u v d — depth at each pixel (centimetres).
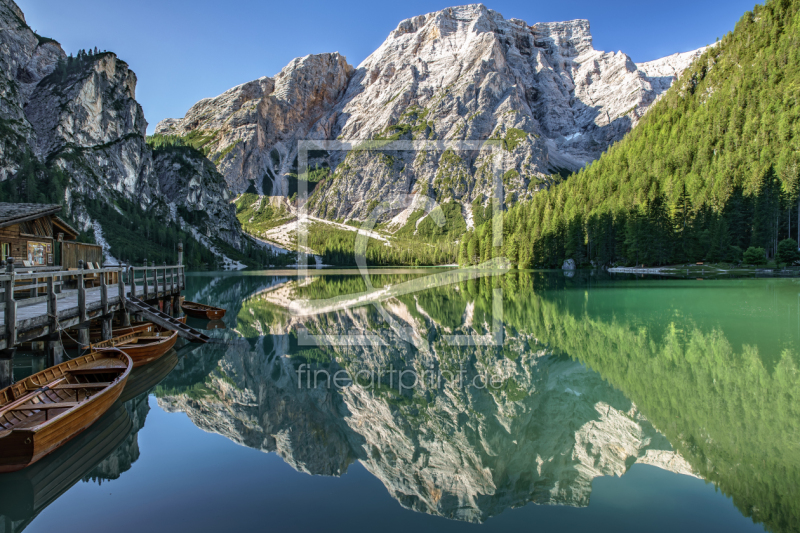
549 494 664
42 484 689
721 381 1177
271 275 7894
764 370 1276
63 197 11319
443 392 1130
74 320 1180
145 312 1695
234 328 2109
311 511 615
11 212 1723
